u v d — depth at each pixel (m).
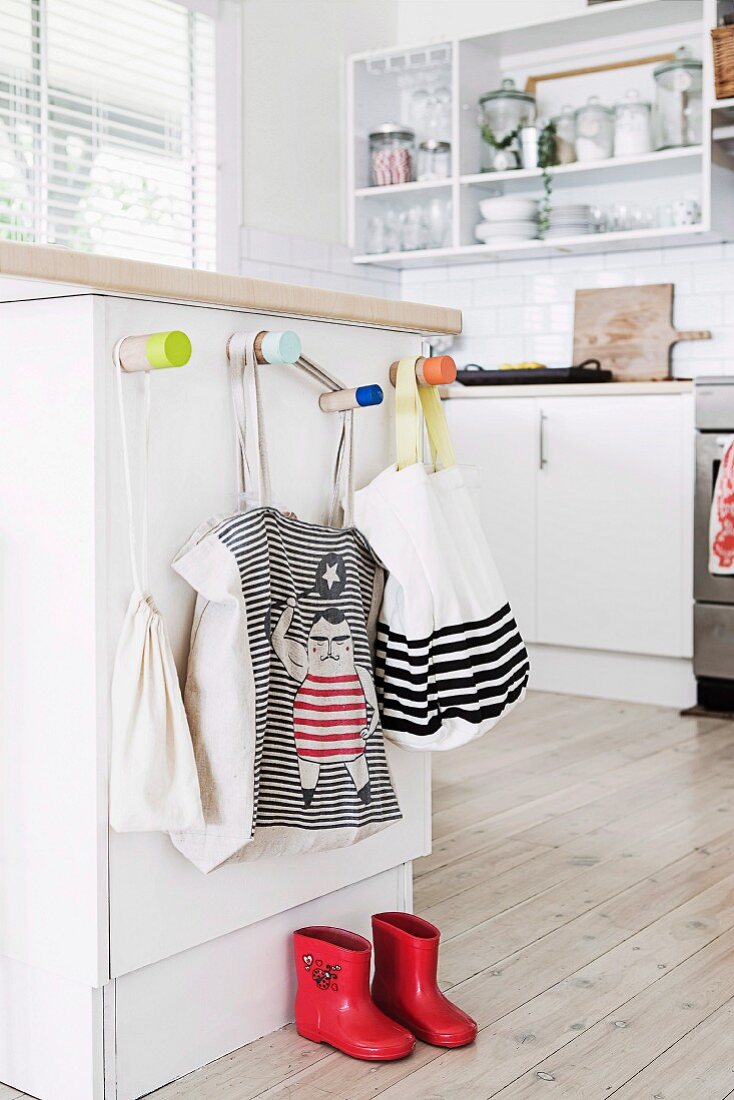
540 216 4.46
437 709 1.67
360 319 1.72
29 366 1.42
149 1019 1.50
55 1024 1.48
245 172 4.25
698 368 4.35
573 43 4.53
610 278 4.52
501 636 1.74
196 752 1.45
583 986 1.85
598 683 4.14
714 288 4.30
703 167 3.95
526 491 4.20
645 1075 1.58
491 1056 1.62
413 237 4.70
